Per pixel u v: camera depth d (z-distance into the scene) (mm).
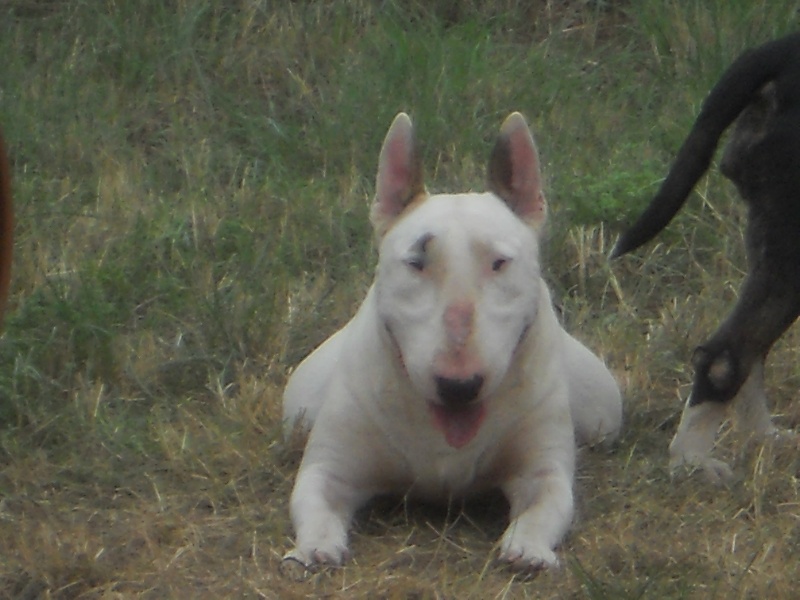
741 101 7746
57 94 12609
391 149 7098
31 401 8633
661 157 11789
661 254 10633
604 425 8188
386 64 12812
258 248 10570
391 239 6906
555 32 13711
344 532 7066
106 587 6840
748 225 7859
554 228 10594
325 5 13867
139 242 10477
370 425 7184
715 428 7996
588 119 12352
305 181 11648
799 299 7746
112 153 12016
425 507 7562
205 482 7879
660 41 13297
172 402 8844
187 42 13203
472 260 6672
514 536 6895
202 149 12102
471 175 11359
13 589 6863
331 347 8219
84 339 9148
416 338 6633
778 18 12930
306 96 12797
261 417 8531
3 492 7816
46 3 13914
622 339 9484
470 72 12688
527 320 6816
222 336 9383
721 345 7852
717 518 7422
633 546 7027
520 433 7211
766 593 6629
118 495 7816
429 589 6656
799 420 8625
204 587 6820
